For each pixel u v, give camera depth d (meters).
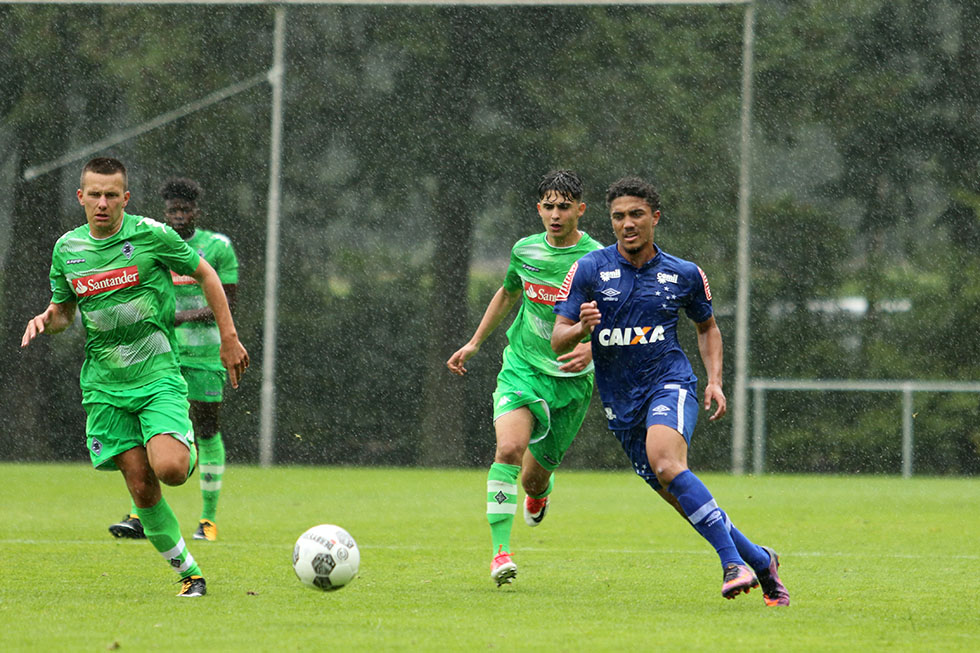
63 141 70.38
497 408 25.53
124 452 21.89
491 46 70.44
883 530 36.94
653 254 21.59
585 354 20.44
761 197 70.81
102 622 18.39
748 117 67.50
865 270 70.19
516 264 26.11
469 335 70.31
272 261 68.88
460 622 18.64
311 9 70.75
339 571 21.23
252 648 16.14
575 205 25.45
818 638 17.23
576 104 70.06
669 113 69.44
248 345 69.25
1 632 17.41
